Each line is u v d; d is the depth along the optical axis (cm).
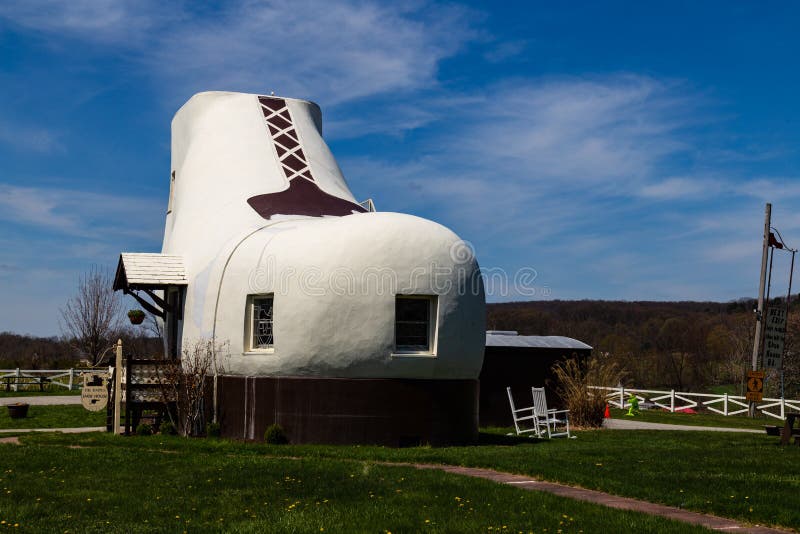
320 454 1523
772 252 3027
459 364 1734
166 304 2080
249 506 1034
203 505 1043
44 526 938
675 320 6725
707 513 1015
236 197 2161
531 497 1074
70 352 5469
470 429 1759
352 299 1666
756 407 3044
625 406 3247
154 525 943
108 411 2005
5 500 1069
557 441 1855
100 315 4378
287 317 1694
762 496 1080
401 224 1722
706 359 5878
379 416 1670
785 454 1546
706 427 2419
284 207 2109
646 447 1678
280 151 2314
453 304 1722
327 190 2253
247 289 1784
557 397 2391
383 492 1114
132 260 2055
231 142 2323
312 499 1073
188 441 1697
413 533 896
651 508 1043
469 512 991
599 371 2372
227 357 1819
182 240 2169
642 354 6028
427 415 1697
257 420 1734
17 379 3500
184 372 1897
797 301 4925
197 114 2472
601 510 998
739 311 7144
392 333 1673
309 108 2531
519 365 2356
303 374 1689
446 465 1423
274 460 1425
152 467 1339
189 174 2331
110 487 1161
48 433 1869
